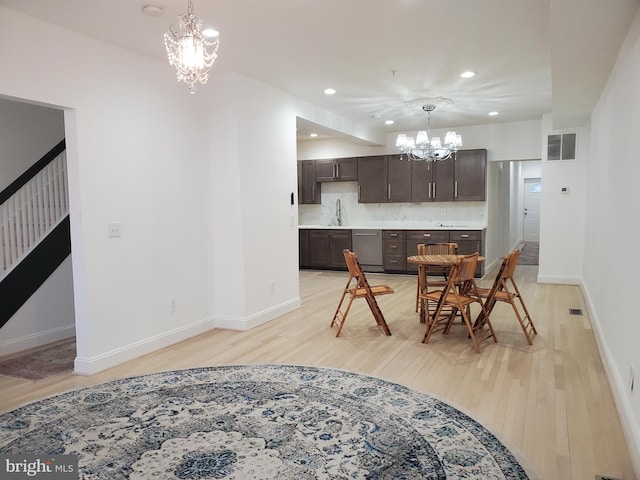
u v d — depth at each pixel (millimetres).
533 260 10148
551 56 3365
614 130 3553
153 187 4105
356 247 8500
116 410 2887
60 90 3326
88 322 3551
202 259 4664
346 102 5871
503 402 2951
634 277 2498
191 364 3740
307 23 3354
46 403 3006
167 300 4266
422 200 8148
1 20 2967
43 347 4344
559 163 6980
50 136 4918
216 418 2764
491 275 7879
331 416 2773
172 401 3012
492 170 8281
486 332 4559
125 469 2232
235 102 4566
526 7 3100
